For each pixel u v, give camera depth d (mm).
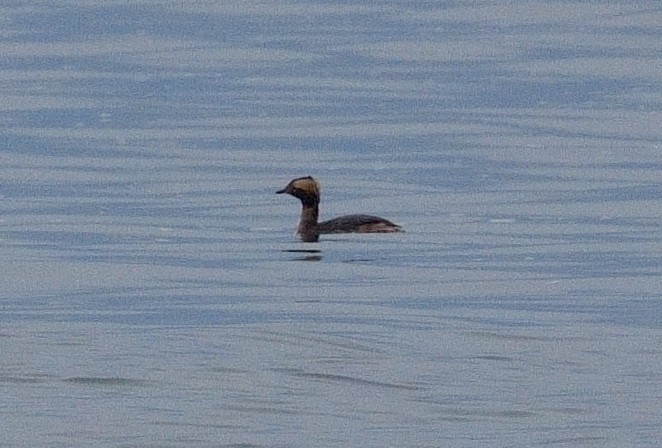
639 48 60188
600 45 61188
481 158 34719
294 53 59969
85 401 11672
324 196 29422
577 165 33438
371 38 64125
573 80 51625
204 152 35969
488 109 44719
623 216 26641
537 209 27484
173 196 29062
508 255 22484
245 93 49094
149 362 12922
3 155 35344
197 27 68688
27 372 12414
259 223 25578
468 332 15516
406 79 52250
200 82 52000
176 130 40375
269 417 11406
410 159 34719
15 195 29172
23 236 24312
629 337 15242
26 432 10891
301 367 12977
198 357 13180
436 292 19328
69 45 62875
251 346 13758
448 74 53625
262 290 19359
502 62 56594
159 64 57156
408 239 23516
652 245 23578
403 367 13188
